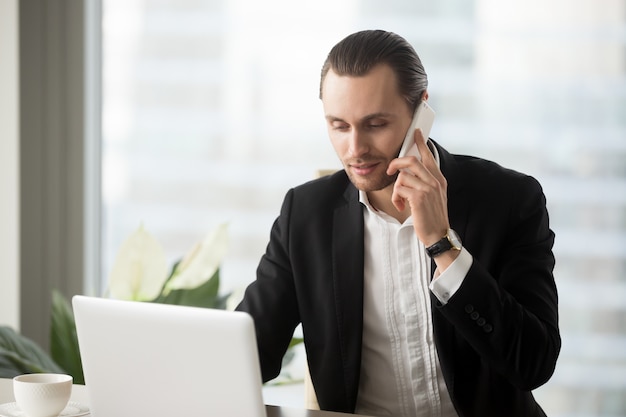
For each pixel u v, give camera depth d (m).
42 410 2.03
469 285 2.19
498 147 4.02
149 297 3.24
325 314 2.45
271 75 4.14
